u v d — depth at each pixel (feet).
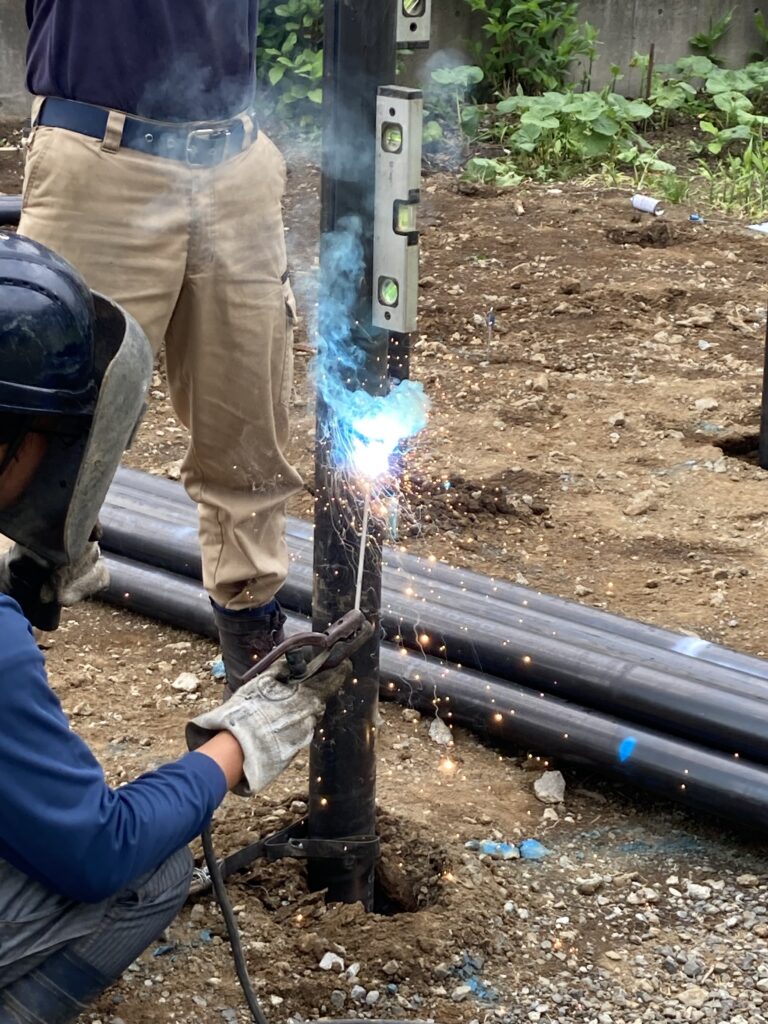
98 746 12.18
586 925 10.15
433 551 15.53
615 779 11.71
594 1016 9.25
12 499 7.18
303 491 16.88
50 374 6.78
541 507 16.51
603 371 21.01
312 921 9.91
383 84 8.38
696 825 11.46
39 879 6.74
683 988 9.55
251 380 10.57
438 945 9.61
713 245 27.09
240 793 7.64
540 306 23.50
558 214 28.68
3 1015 7.30
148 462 17.88
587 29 36.78
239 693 7.70
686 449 18.29
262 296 10.48
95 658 13.73
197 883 9.93
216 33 10.05
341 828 9.92
